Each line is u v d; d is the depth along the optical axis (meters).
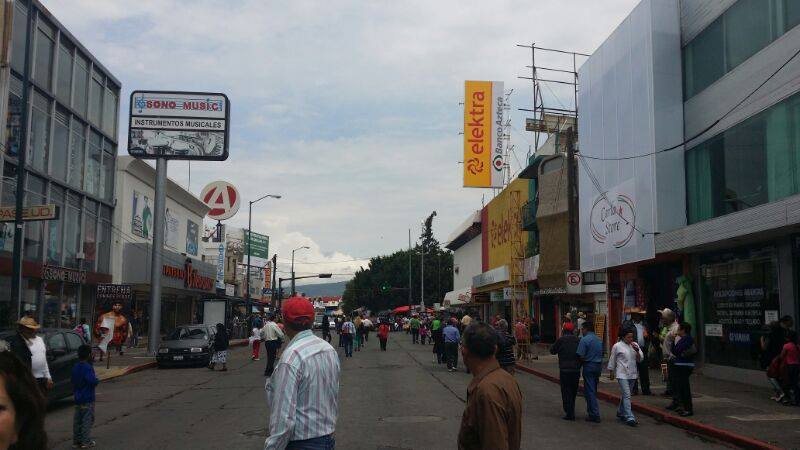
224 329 23.03
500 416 3.90
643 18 20.28
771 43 15.55
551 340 34.75
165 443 10.12
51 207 17.14
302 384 4.21
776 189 15.26
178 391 17.05
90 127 29.92
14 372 2.22
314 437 4.19
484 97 44.22
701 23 18.83
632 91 20.98
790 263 15.02
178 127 30.16
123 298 26.19
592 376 12.21
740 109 16.80
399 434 10.61
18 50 23.58
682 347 12.20
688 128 19.47
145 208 36.97
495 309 45.91
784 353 13.34
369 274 95.25
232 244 73.56
